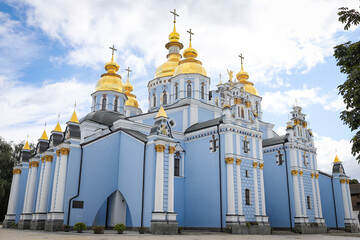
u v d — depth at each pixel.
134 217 29.86
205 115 43.44
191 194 36.12
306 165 42.59
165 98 50.56
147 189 29.16
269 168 43.03
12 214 41.94
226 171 33.50
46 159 33.19
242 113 37.06
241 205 32.75
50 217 28.95
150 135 30.17
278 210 40.94
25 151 44.84
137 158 31.19
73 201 29.53
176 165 37.19
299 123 43.84
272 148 43.19
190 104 41.81
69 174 29.86
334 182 47.62
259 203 35.09
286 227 39.72
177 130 41.28
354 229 45.06
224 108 35.44
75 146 30.83
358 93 15.35
